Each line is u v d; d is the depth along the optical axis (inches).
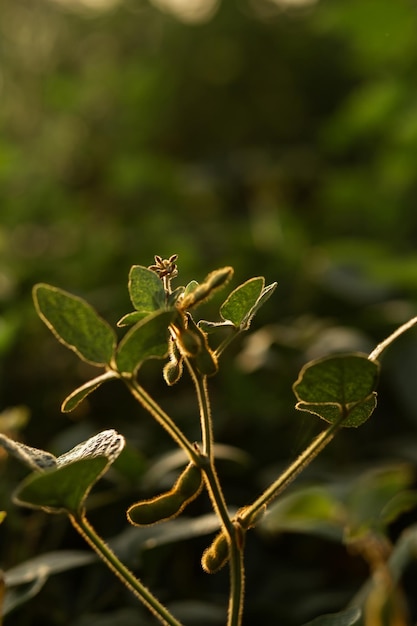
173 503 31.7
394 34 122.9
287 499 46.5
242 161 160.6
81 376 93.7
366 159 155.9
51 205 134.2
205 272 112.1
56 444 62.6
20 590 42.9
